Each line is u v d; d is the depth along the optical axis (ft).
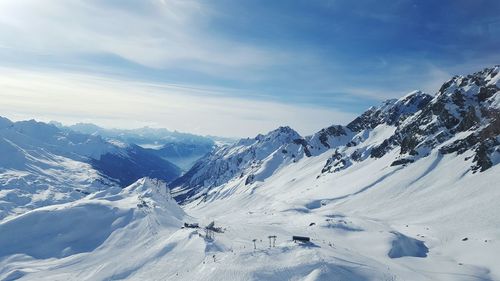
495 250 481.87
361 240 562.66
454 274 430.20
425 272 437.17
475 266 460.55
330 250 423.23
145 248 628.69
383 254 503.20
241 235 579.48
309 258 380.78
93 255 647.97
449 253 518.78
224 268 380.58
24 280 575.38
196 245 526.16
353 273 362.33
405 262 478.18
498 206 616.80
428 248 547.49
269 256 394.11
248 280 351.87
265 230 631.15
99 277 520.83
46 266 635.66
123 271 517.14
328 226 636.89
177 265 487.61
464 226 593.83
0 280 588.09
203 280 372.99
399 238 547.90
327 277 348.18
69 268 607.78
